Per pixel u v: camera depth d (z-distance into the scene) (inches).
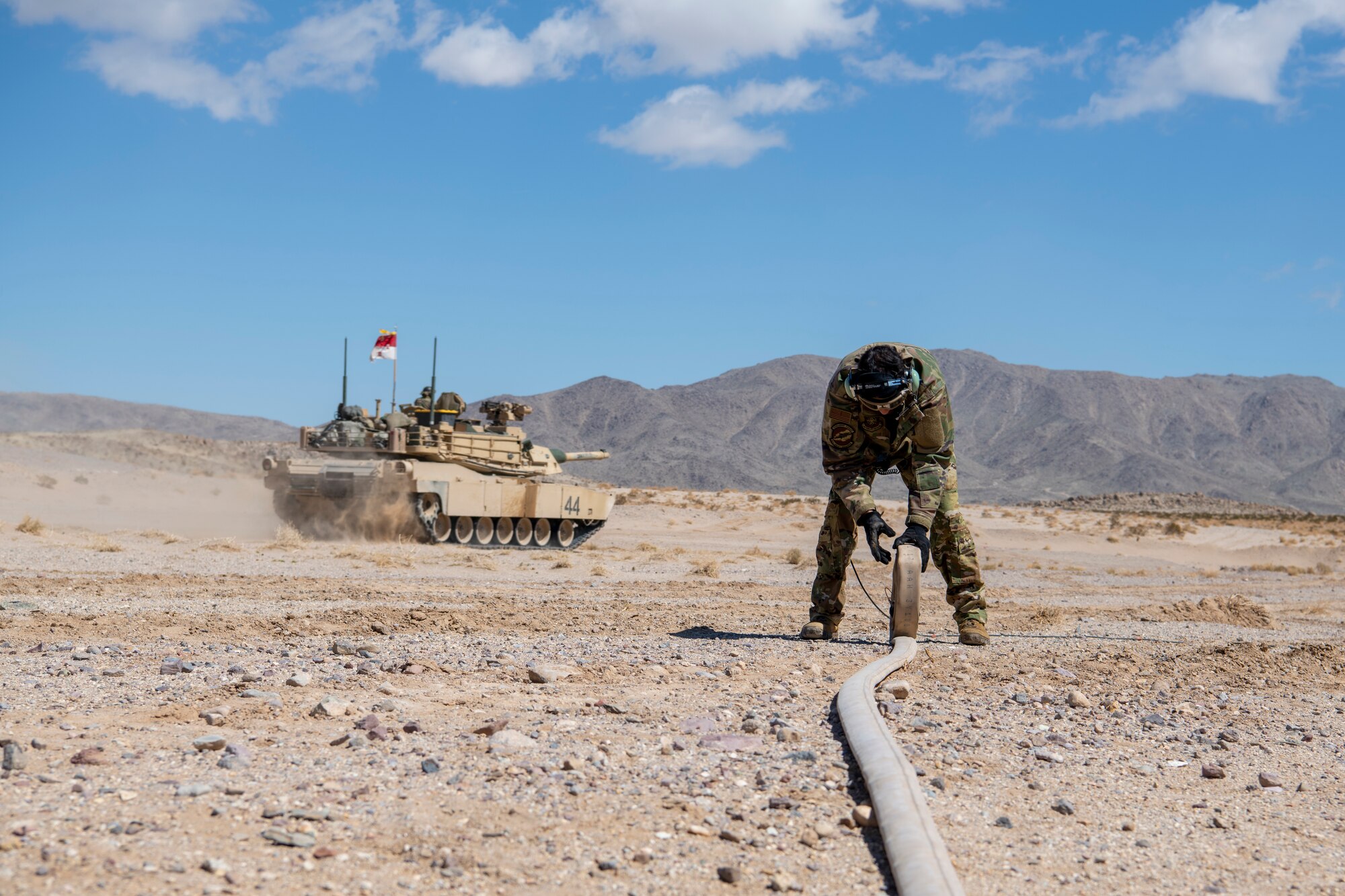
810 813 224.1
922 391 485.1
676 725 298.2
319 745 259.1
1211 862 215.9
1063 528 2632.9
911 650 443.2
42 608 512.1
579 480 2997.0
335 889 174.1
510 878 183.9
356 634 462.3
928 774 264.5
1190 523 3043.8
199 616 496.7
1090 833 229.0
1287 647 553.6
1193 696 397.7
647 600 738.2
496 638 467.5
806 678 391.5
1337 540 2701.8
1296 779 283.9
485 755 255.8
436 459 1391.5
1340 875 211.2
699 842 205.8
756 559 1412.4
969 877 199.3
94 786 217.5
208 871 177.3
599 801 225.5
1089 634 617.6
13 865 173.6
